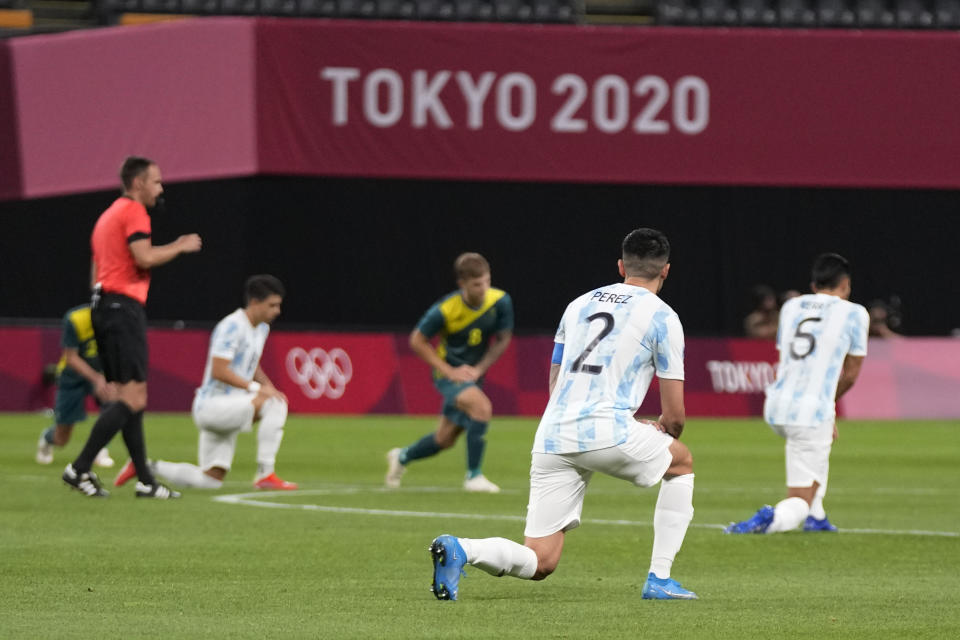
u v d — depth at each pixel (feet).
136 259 135.54
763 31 317.63
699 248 355.15
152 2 371.97
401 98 306.55
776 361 311.27
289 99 302.04
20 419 270.87
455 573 78.59
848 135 321.11
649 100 315.17
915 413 311.47
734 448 226.58
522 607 79.92
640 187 351.25
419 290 350.23
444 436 158.61
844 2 388.98
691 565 101.65
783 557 106.11
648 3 391.86
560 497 78.79
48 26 368.07
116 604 80.23
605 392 78.13
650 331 78.54
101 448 139.95
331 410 295.28
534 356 304.91
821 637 71.26
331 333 297.94
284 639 68.80
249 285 153.79
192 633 70.33
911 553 108.88
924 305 362.74
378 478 173.88
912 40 321.32
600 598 84.07
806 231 357.41
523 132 311.06
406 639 68.95
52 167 309.22
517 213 350.02
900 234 360.28
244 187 341.21
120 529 116.78
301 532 116.47
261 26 300.20
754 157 319.06
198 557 100.83
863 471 191.31
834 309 123.65
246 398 152.87
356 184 344.69
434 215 348.18
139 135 305.94
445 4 379.96
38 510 129.80
